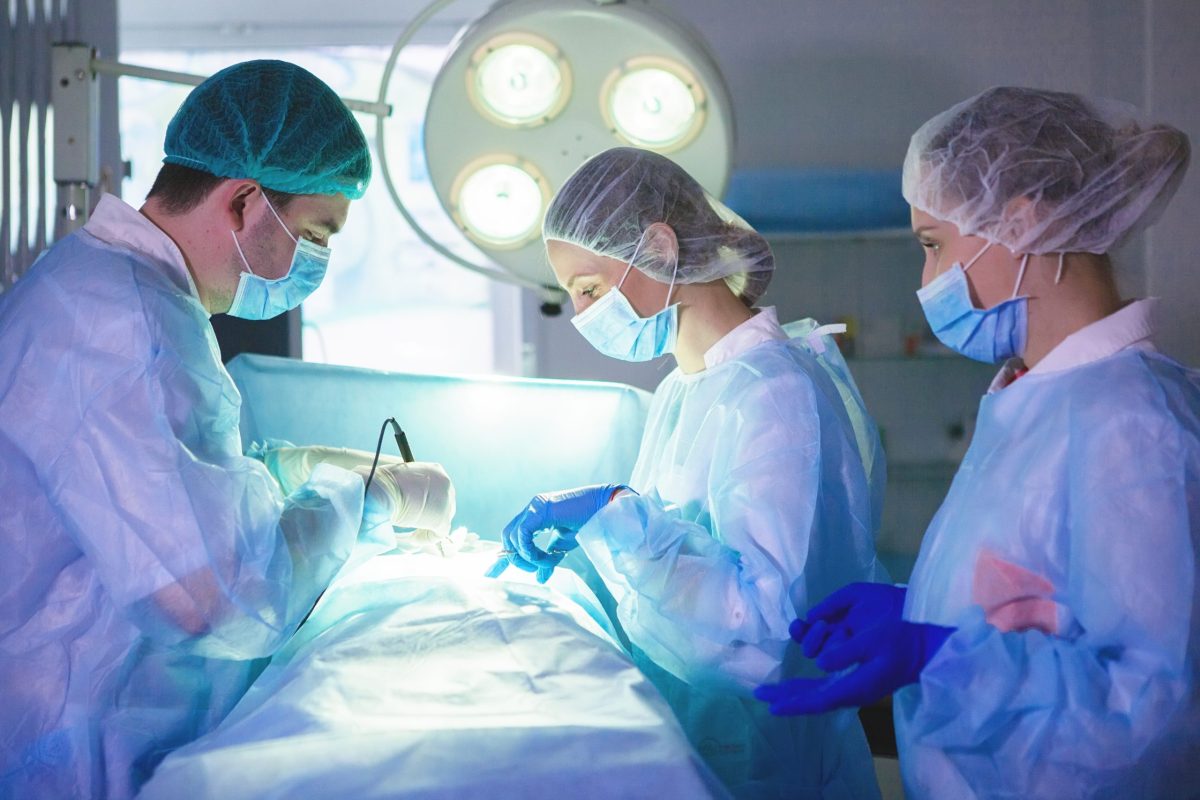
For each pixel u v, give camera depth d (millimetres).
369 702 1110
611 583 1499
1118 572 1048
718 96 1863
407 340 3873
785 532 1357
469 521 1866
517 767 1005
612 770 1004
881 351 3145
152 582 1207
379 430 1864
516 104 1880
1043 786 1070
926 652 1125
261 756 1019
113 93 3025
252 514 1283
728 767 1526
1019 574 1134
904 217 3129
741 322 1591
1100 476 1073
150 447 1220
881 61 3221
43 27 2943
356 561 1493
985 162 1167
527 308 3297
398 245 3854
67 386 1244
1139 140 1161
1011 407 1197
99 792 1264
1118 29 3160
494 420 1881
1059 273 1181
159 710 1303
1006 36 3193
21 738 1267
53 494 1233
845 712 1558
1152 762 1026
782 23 3230
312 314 3861
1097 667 1050
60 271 1308
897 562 3109
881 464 1688
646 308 1551
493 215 1902
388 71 1893
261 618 1257
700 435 1513
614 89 1863
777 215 3156
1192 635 1028
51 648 1276
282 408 1845
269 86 1385
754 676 1371
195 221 1398
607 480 1878
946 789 1147
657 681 1586
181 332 1296
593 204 1507
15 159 2986
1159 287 3129
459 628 1254
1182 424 1068
